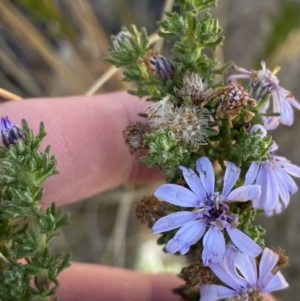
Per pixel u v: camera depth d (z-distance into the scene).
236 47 0.23
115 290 0.14
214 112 0.09
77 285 0.13
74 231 0.21
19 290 0.08
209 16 0.09
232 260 0.08
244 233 0.08
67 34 0.18
